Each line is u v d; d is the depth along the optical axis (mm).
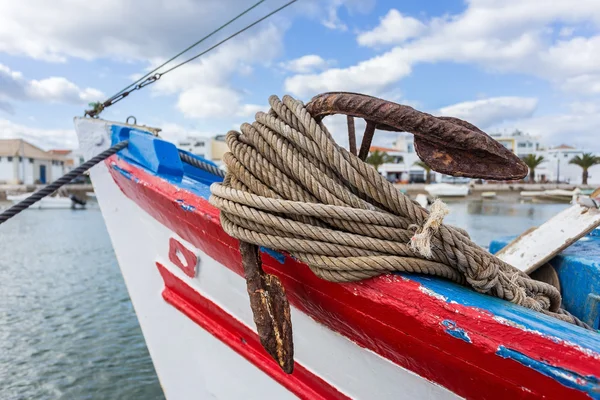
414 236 1136
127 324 7055
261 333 1232
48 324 7043
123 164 2268
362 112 1241
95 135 2586
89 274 10562
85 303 8172
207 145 49281
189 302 2100
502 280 1232
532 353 963
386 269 1180
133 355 5863
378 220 1231
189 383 2211
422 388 1275
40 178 54969
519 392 1015
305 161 1306
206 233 1694
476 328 1040
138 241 2301
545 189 42125
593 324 1766
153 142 2033
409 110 1178
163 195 1852
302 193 1304
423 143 1198
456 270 1246
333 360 1522
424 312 1120
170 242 2041
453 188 36688
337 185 1280
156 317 2309
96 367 5504
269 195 1320
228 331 1934
